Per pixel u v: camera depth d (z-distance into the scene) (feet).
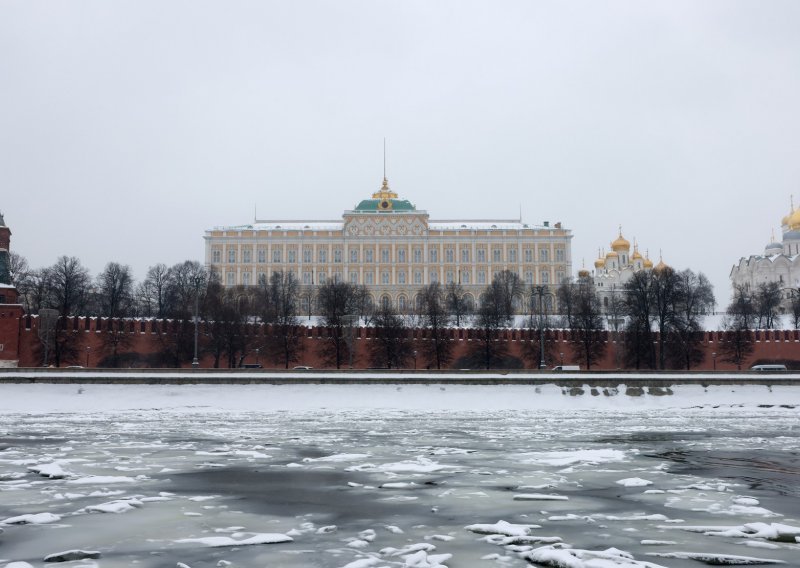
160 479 84.12
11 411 195.21
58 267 447.83
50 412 193.26
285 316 435.94
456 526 61.67
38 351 309.01
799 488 79.36
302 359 345.10
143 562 51.08
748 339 364.58
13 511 66.64
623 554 52.03
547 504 70.54
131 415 184.14
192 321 346.95
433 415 189.06
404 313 552.82
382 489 78.18
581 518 64.34
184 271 534.78
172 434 134.62
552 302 628.69
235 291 544.21
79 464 94.73
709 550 53.93
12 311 305.32
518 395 223.92
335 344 345.10
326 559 51.62
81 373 220.43
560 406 219.82
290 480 83.56
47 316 266.16
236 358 343.26
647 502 71.56
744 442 124.26
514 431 143.33
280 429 146.20
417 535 58.59
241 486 79.87
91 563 50.88
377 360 345.51
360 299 514.27
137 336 327.47
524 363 359.66
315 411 202.18
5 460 97.66
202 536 58.18
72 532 59.16
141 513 66.23
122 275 500.33
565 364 362.94
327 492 76.43
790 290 581.53
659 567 48.65
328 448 113.50
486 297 538.47
